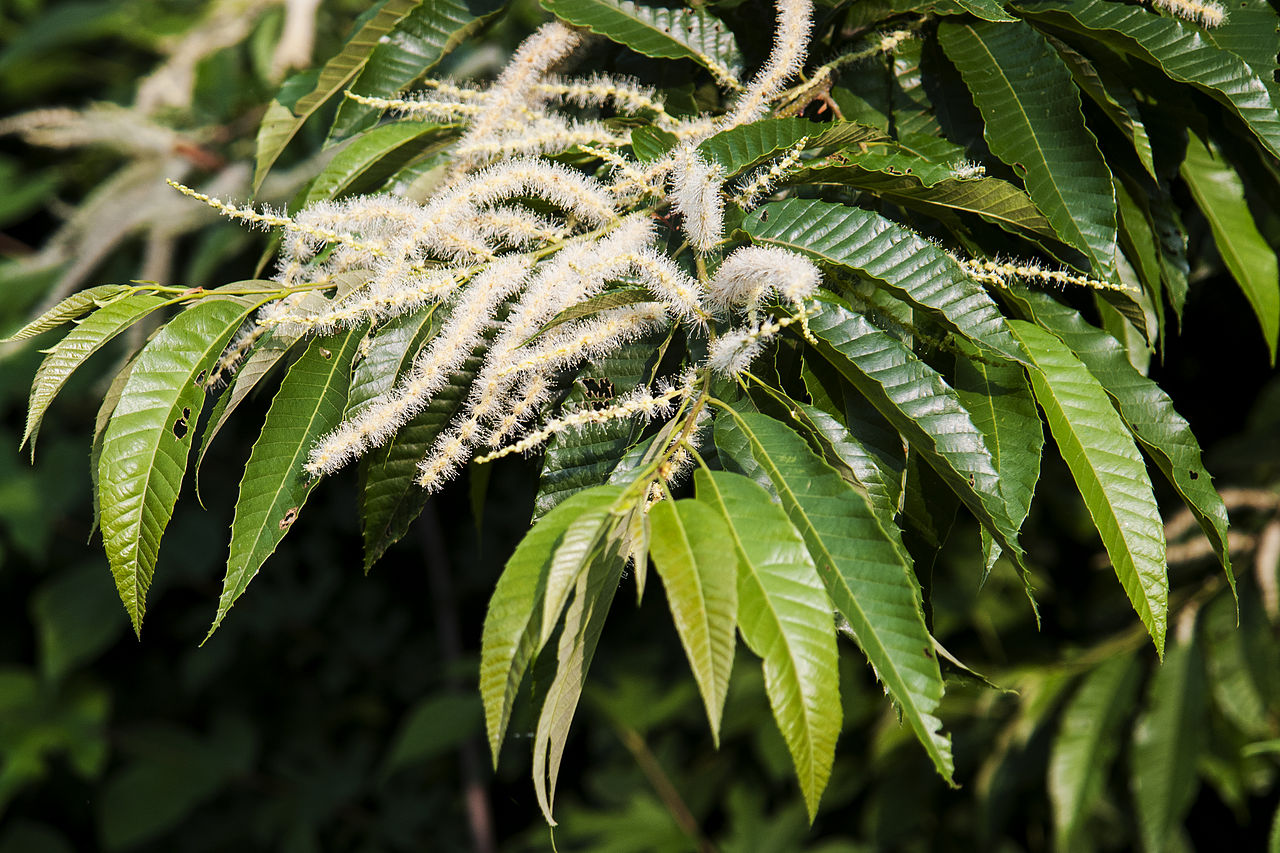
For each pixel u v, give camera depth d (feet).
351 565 14.94
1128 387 5.46
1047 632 10.01
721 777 11.55
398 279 5.41
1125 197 5.69
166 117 10.63
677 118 5.72
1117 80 5.69
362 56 5.89
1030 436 5.36
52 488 13.21
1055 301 5.52
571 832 11.47
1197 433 9.92
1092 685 8.27
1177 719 7.84
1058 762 8.09
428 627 15.24
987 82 5.57
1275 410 8.68
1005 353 5.28
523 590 5.07
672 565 5.01
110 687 14.89
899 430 5.32
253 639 14.94
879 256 5.33
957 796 10.16
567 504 5.12
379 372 5.39
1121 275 5.75
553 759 5.18
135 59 13.97
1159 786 7.73
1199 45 5.52
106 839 13.71
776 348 5.37
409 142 5.79
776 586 5.01
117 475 5.28
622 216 5.52
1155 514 5.32
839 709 4.96
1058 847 7.89
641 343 5.43
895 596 5.07
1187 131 5.71
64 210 11.29
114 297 5.37
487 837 13.00
